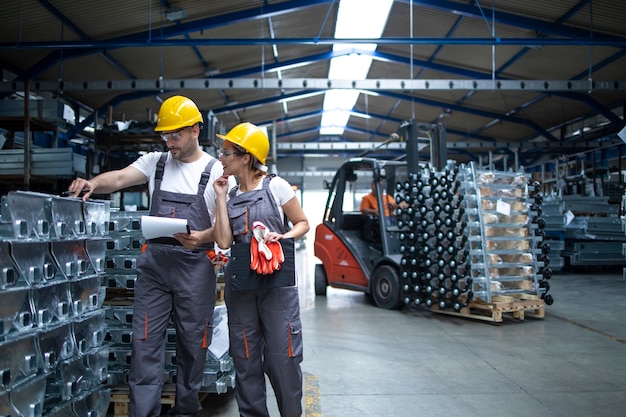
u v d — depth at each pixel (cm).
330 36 1221
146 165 279
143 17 934
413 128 743
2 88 970
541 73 1312
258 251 234
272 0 971
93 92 1252
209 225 267
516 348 503
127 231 324
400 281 707
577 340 535
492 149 2158
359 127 2355
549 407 343
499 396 365
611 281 1044
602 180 1348
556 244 1159
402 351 494
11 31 916
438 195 629
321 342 532
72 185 243
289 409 247
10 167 634
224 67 1297
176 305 263
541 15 1000
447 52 1260
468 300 605
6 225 196
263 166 261
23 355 201
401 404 349
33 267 206
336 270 821
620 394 368
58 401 236
